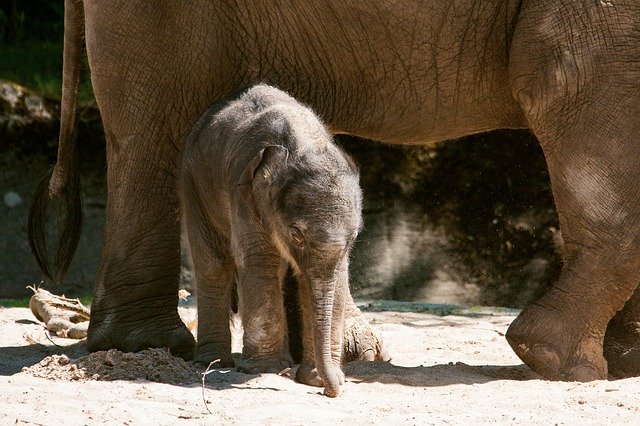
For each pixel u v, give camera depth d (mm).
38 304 14602
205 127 10688
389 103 11750
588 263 10734
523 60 11023
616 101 10656
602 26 10711
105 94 11844
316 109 11766
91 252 22453
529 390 9859
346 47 11531
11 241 22547
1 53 24297
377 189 22734
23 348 12555
